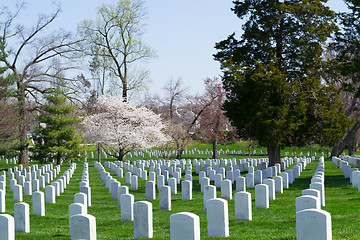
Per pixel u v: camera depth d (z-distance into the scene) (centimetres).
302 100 3841
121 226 1706
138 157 6894
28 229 1625
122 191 2191
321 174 2705
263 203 1914
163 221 1753
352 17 3600
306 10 3909
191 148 8850
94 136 5262
